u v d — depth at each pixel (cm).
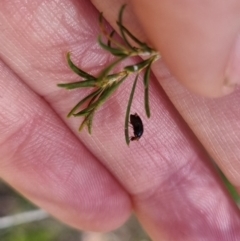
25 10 14
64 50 15
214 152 15
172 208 16
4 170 16
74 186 16
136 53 12
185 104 15
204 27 11
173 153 16
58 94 15
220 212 16
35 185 16
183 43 11
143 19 11
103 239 23
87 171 16
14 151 16
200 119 15
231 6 11
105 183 16
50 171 16
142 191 16
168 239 17
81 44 14
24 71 15
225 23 11
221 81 11
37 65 15
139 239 23
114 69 15
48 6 14
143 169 16
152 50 12
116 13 14
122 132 15
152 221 17
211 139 15
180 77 12
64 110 15
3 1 14
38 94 15
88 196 16
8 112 15
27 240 22
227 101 14
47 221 22
